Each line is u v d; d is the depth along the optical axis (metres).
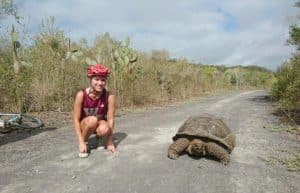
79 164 2.25
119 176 2.06
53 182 1.96
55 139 2.91
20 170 2.13
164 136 3.10
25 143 2.78
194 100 7.45
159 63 7.53
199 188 1.94
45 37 4.99
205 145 2.35
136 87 5.97
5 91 4.38
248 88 16.48
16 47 4.36
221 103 6.76
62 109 4.76
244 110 5.51
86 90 2.38
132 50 6.26
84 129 2.39
